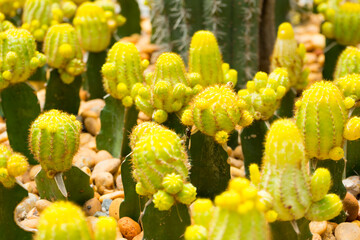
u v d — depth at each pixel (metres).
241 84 0.83
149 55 0.96
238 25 0.81
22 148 0.71
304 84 0.76
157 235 0.55
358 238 0.60
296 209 0.51
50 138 0.59
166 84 0.60
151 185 0.53
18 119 0.70
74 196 0.63
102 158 0.71
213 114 0.57
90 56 0.82
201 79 0.67
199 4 0.82
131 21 1.04
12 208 0.55
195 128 0.60
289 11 0.97
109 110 0.71
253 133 0.65
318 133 0.58
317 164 0.60
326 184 0.51
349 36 0.80
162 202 0.52
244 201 0.45
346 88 0.63
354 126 0.57
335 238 0.61
